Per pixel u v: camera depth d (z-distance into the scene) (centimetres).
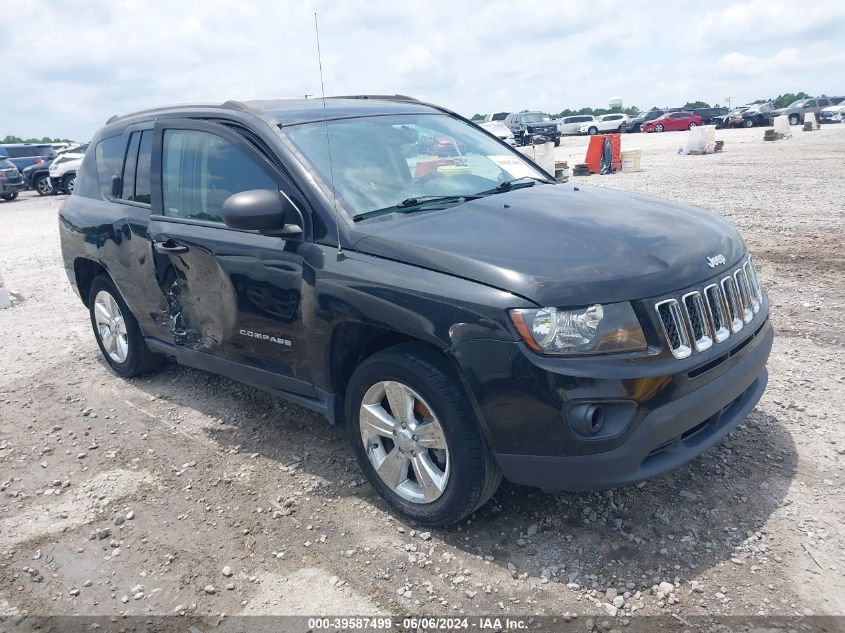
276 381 393
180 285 436
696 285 300
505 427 286
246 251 378
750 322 333
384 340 347
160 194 451
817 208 1101
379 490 347
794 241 866
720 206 1184
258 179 381
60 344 657
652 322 282
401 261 315
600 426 278
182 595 299
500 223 332
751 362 327
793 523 314
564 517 331
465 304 287
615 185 1658
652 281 287
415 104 480
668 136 4278
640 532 316
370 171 379
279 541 331
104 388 538
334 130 397
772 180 1527
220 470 402
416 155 409
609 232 320
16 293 848
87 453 433
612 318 277
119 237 481
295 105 423
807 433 390
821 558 291
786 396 437
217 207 408
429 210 358
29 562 329
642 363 276
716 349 302
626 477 281
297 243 355
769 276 713
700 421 297
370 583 297
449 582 294
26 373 581
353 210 350
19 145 2955
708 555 298
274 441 433
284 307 363
